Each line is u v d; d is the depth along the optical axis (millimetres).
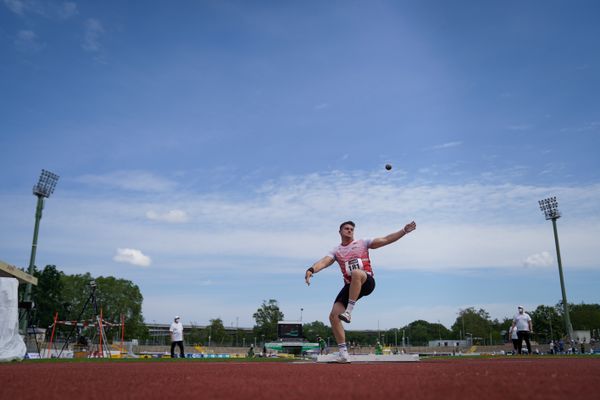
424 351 99812
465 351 96500
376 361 7430
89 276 82875
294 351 48219
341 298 6734
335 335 6723
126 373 4477
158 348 83750
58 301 75812
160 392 2615
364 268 6574
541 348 70188
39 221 35812
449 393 2389
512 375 3529
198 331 107875
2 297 11664
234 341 108438
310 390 2604
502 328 133250
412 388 2633
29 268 34656
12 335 11648
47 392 2652
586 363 6383
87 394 2547
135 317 83188
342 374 3857
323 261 6637
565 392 2391
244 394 2475
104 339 28953
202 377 3736
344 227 6742
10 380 3502
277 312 87000
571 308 119500
